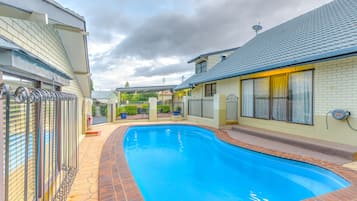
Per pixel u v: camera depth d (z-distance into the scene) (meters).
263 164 6.71
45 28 4.90
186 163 7.44
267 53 11.16
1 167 2.24
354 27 7.00
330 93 7.34
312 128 8.02
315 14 11.51
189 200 4.76
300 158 5.95
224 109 12.66
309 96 8.23
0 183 2.21
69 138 4.64
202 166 7.11
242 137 9.48
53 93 3.16
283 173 6.10
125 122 16.06
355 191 3.84
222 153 8.78
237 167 6.99
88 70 8.53
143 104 22.42
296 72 8.84
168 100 29.03
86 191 4.07
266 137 9.01
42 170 3.14
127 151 9.13
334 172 4.82
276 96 9.97
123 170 5.19
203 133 12.78
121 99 30.73
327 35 7.98
